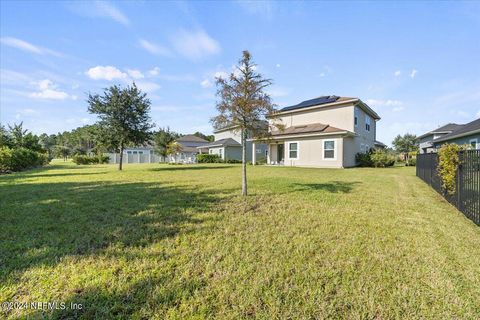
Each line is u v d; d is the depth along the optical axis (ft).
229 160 97.35
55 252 10.07
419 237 12.09
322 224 13.98
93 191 24.08
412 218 15.40
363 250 10.51
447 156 20.39
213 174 41.83
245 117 21.52
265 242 11.30
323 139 60.90
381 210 17.24
